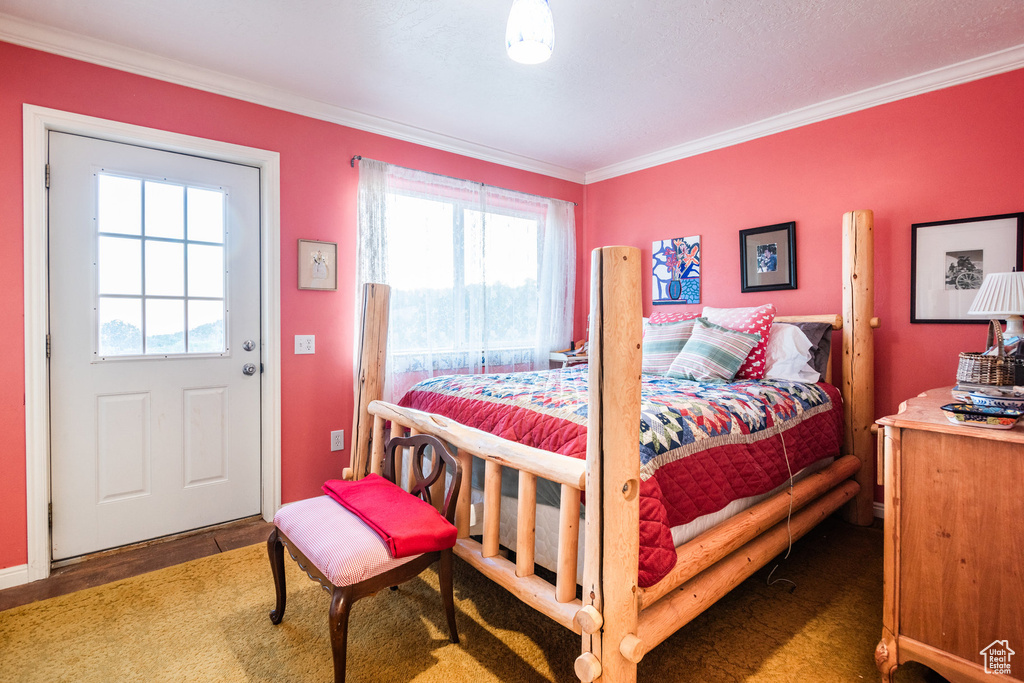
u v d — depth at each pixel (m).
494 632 1.73
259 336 2.75
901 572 1.42
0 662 1.56
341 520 1.56
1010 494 1.25
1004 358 1.78
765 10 1.99
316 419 2.88
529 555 1.51
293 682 1.47
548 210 4.00
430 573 2.18
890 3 1.94
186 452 2.54
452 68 2.46
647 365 3.04
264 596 1.96
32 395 2.09
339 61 2.39
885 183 2.72
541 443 1.62
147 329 2.42
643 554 1.31
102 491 2.32
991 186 2.40
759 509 1.84
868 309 2.65
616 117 3.08
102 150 2.29
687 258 3.63
